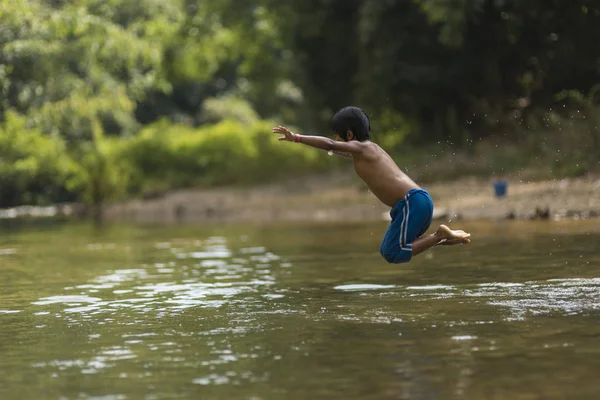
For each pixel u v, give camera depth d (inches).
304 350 262.7
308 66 1499.8
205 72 1798.7
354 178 1251.8
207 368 243.8
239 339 283.1
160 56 1593.3
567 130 888.3
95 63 1438.2
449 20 1069.8
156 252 633.6
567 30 1106.7
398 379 225.3
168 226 961.5
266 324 309.3
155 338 289.7
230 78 2513.5
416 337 276.2
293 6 1424.7
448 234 336.5
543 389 212.1
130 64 1489.9
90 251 661.9
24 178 1445.6
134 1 1712.6
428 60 1249.4
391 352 256.2
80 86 1369.3
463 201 839.1
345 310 335.0
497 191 811.4
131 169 1535.4
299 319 317.7
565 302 332.8
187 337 289.6
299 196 1178.6
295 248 618.2
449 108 1299.2
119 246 703.7
